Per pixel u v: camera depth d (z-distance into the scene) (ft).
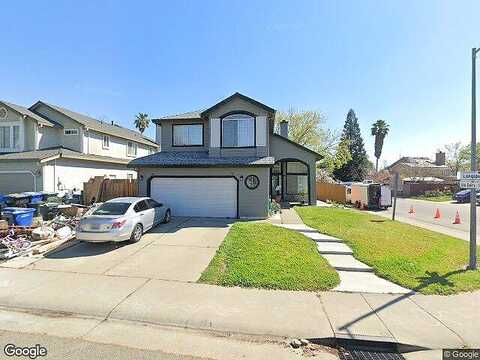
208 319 16.37
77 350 13.57
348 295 19.62
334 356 13.56
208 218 46.26
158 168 48.78
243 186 47.19
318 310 17.42
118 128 98.43
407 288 20.79
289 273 22.75
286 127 74.69
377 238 33.68
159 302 18.43
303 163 66.80
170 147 55.98
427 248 30.42
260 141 49.96
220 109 50.90
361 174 176.14
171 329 15.60
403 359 13.37
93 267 24.88
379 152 212.43
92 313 17.21
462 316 16.76
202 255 27.61
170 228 38.27
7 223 34.63
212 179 47.75
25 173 58.95
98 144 79.25
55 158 61.11
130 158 94.38
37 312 17.44
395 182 49.83
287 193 67.67
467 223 54.80
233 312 17.16
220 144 50.60
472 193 24.84
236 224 38.32
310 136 118.21
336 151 118.42
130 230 31.04
